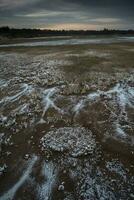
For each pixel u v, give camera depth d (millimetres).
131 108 14680
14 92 18641
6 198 8195
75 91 17750
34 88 19094
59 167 9531
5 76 23688
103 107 14898
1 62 31734
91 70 23516
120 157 9961
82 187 8438
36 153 10555
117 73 22141
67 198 8023
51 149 10656
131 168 9281
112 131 12086
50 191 8375
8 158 10367
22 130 12781
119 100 15867
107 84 19047
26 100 16781
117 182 8609
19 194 8336
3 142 11680
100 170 9242
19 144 11422
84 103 15680
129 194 8086
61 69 24594
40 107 15461
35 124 13352
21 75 23531
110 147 10703
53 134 11852
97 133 11945
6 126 13312
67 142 11000
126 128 12336
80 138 11328
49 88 18938
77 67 25141
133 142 11047
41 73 23469
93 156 10070
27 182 8867
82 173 9125
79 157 10023
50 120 13641
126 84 18984
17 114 14664
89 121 13242
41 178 9023
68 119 13641
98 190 8281
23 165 9820
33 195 8250
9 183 8875
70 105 15500
